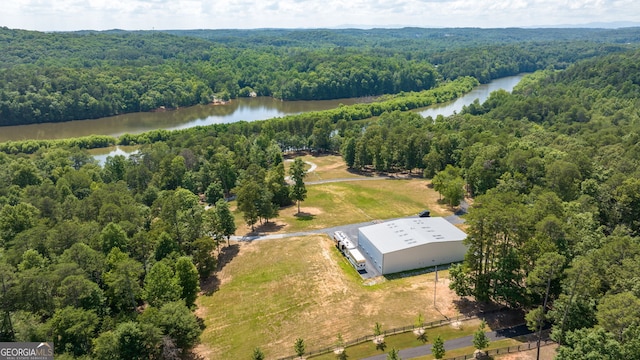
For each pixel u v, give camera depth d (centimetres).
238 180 13125
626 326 4347
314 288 7406
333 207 11712
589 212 7700
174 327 5394
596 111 19375
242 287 7612
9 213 8406
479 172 11656
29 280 5384
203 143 15938
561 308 5216
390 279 7712
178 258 6969
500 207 6469
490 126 17788
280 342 6031
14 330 5050
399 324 6241
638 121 16525
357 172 15200
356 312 6625
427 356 5512
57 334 5128
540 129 17350
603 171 10062
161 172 13175
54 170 13050
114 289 5988
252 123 19338
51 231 7475
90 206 9344
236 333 6325
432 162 13638
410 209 11394
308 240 9431
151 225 9019
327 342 5938
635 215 8350
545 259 5353
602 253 5641
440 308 6606
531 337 5766
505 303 6606
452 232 8638
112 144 18362
